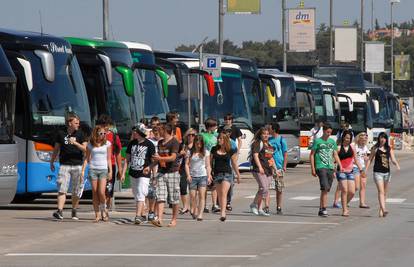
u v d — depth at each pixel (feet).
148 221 155.33
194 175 161.17
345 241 134.62
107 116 152.76
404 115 592.60
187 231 144.97
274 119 311.06
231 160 164.45
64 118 173.37
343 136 174.09
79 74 178.19
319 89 354.33
